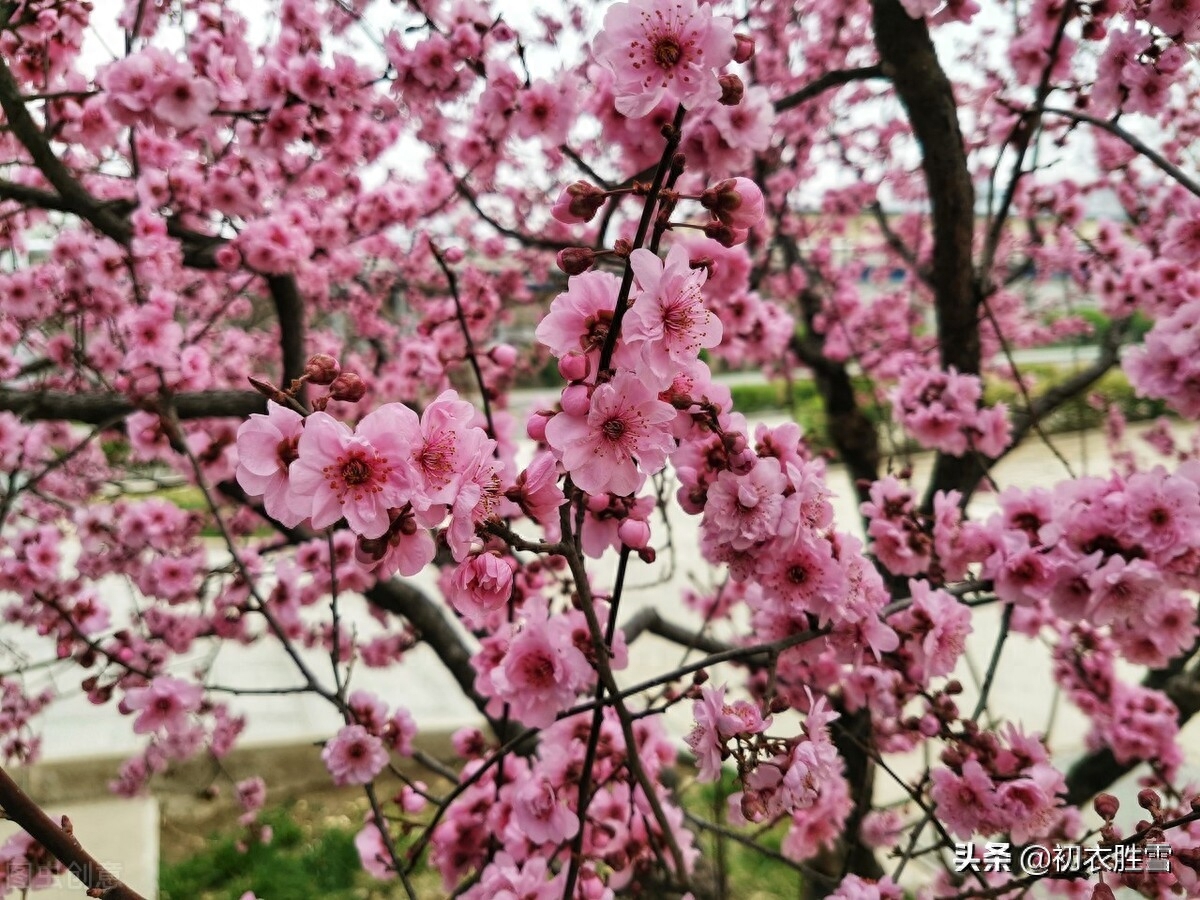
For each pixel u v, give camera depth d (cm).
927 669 165
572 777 174
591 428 101
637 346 101
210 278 419
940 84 260
